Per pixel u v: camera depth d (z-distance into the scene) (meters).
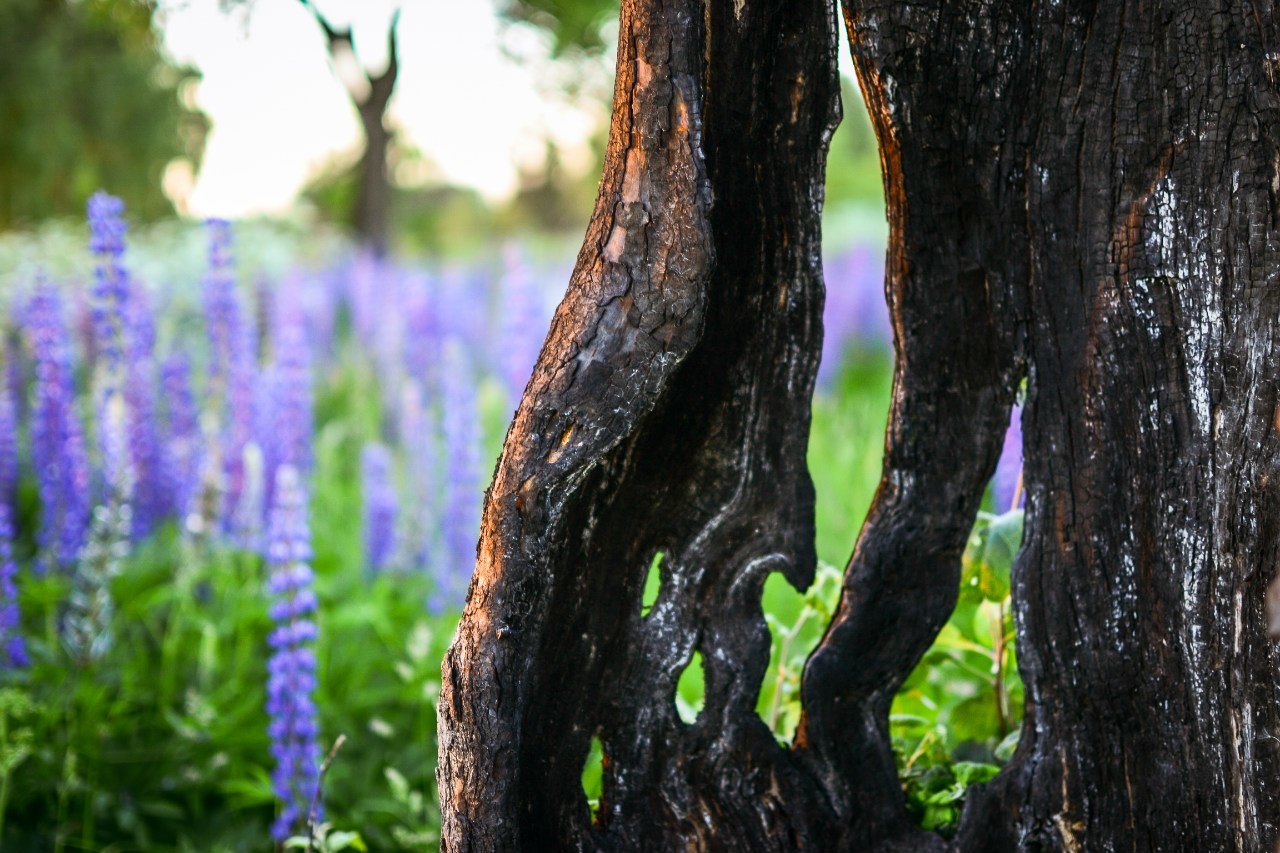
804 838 1.72
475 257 13.92
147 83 20.11
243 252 10.78
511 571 1.51
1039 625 1.65
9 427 4.47
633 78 1.45
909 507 1.67
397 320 7.54
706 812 1.72
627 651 1.67
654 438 1.60
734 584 1.68
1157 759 1.61
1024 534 1.65
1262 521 1.49
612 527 1.64
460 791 1.58
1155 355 1.54
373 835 3.10
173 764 3.34
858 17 1.48
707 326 1.59
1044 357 1.60
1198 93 1.48
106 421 3.83
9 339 5.46
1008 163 1.55
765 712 2.54
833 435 6.21
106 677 3.61
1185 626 1.56
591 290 1.48
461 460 4.29
